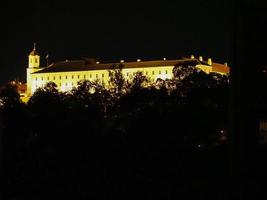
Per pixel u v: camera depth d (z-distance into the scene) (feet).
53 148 336.90
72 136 347.36
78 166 284.82
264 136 97.96
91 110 388.37
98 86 469.16
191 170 264.11
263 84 97.25
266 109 97.35
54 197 231.50
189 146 322.75
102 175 258.98
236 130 98.17
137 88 419.74
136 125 340.39
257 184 97.96
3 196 205.26
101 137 336.49
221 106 360.48
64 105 407.23
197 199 173.06
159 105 375.25
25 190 241.96
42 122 381.60
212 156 290.97
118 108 403.13
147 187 220.84
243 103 97.91
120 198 221.46
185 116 354.33
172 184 215.92
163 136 327.67
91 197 227.40
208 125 351.05
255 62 97.25
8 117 378.12
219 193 146.41
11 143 331.57
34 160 294.87
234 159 98.63
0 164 132.87
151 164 280.72
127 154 302.25
